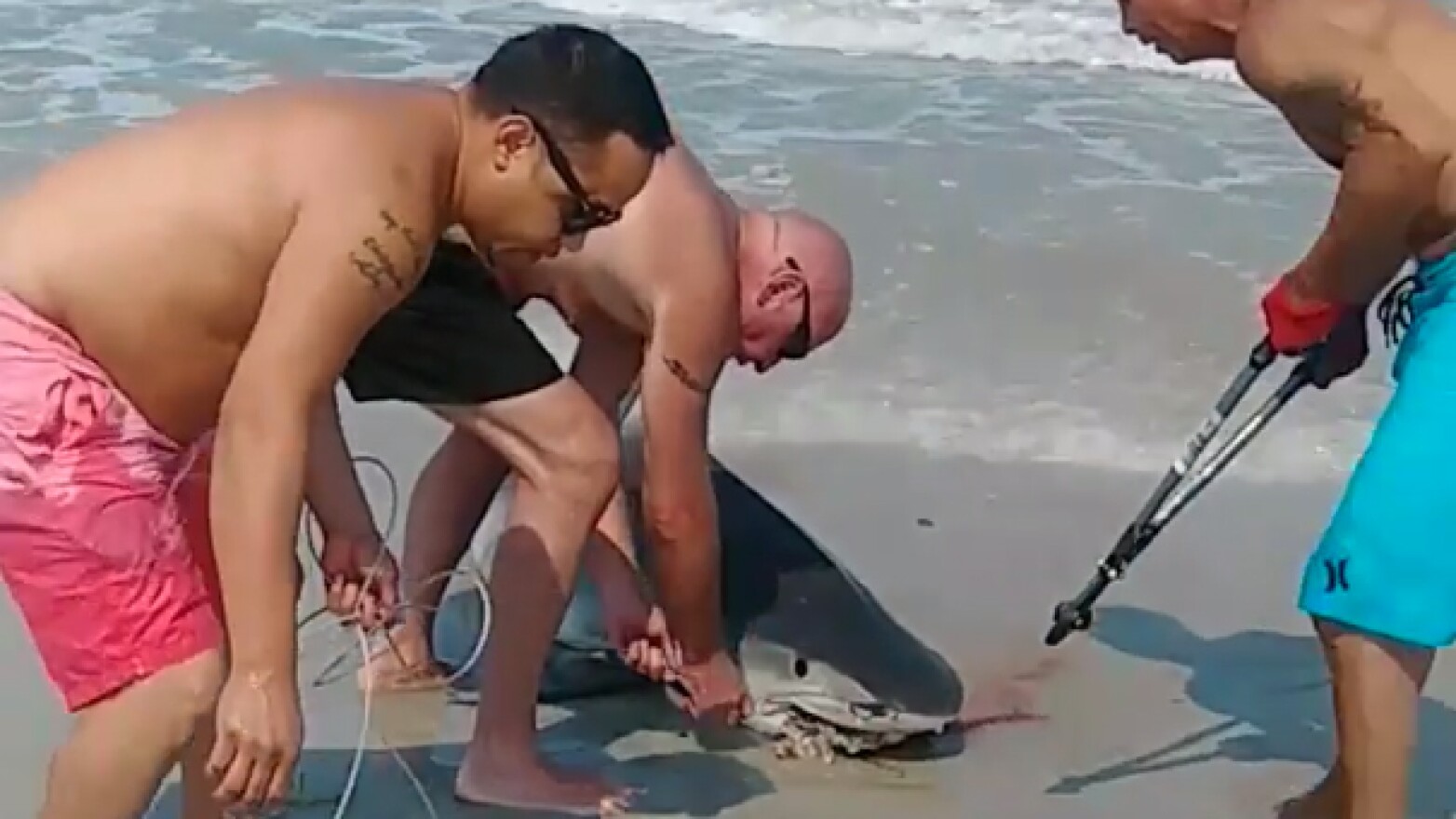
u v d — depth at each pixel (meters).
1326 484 5.34
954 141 7.75
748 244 3.87
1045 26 9.40
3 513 2.92
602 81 3.01
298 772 3.85
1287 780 3.98
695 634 3.93
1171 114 8.24
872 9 9.58
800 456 5.53
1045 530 5.11
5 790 3.79
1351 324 3.83
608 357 4.02
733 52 9.09
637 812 3.83
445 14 9.54
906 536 5.08
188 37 8.89
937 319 6.20
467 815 3.75
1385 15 3.40
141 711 2.96
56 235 2.96
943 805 3.89
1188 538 5.09
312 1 9.62
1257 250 6.60
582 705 4.27
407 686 4.20
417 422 5.59
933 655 4.17
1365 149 3.40
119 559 2.94
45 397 2.90
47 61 8.39
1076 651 4.53
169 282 2.93
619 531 4.08
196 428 3.04
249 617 2.81
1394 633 3.38
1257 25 3.48
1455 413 3.36
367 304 2.90
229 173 2.94
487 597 3.74
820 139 7.75
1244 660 4.50
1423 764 4.04
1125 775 4.01
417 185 2.95
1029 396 5.79
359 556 3.45
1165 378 5.88
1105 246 6.63
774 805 3.87
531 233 3.08
